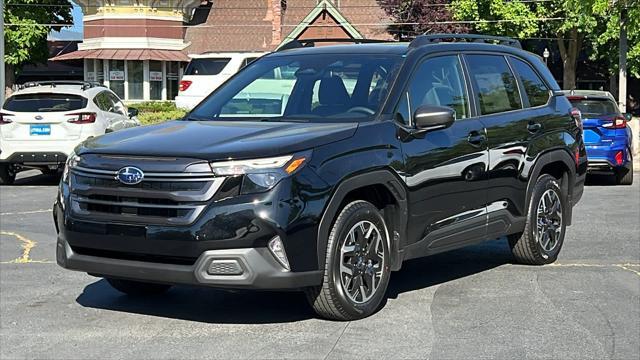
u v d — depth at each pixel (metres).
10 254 8.70
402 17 36.88
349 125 6.06
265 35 40.50
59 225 5.87
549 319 6.15
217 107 6.95
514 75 7.86
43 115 14.41
